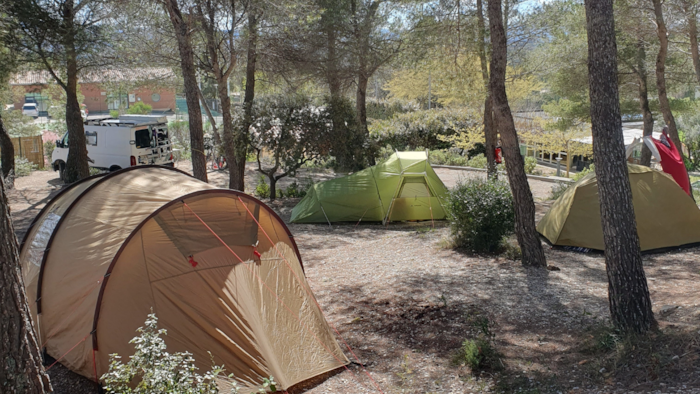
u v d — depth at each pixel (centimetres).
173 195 582
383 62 1858
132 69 1839
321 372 529
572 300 688
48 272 578
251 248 586
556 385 455
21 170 2038
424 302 717
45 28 1424
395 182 1373
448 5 1475
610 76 532
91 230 567
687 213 958
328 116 1672
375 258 992
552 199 1733
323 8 1584
